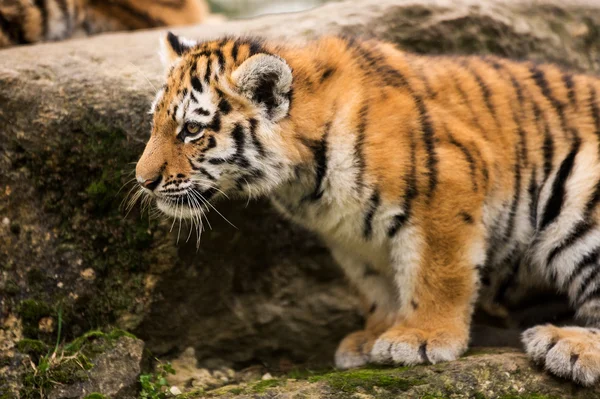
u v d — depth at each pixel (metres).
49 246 10.36
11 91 10.39
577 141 9.91
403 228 9.38
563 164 9.89
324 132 9.27
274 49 9.73
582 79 10.45
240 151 9.20
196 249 10.80
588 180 9.66
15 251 10.23
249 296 11.52
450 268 9.44
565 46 13.55
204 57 9.36
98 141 10.40
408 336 9.46
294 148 9.27
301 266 11.73
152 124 9.48
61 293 10.29
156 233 10.54
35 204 10.40
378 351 9.52
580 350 8.93
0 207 10.27
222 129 9.13
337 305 11.88
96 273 10.47
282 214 10.83
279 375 11.10
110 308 10.48
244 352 11.55
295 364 11.68
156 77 10.76
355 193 9.27
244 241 11.23
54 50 11.66
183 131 9.16
